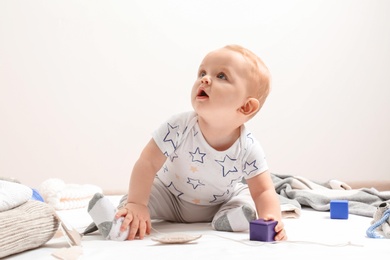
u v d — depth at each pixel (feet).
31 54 7.91
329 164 9.07
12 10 7.87
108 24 8.21
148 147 4.15
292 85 8.96
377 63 9.30
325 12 9.13
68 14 8.06
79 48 8.09
